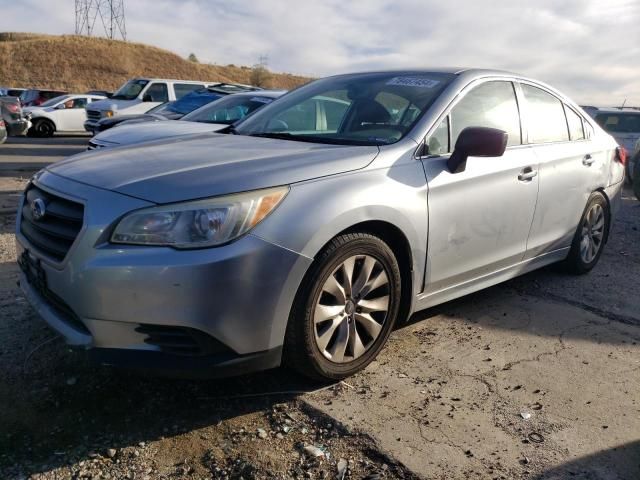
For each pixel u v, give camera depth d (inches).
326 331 118.1
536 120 174.7
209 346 103.5
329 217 112.0
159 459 99.8
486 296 181.9
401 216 125.6
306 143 139.7
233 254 101.7
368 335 127.6
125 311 100.7
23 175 410.0
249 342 106.2
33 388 118.5
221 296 101.3
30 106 890.7
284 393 120.8
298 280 109.3
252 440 105.7
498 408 119.0
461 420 114.1
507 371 134.3
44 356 130.8
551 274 207.0
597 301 181.6
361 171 122.6
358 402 118.7
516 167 157.4
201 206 102.1
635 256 239.3
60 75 2327.8
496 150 130.1
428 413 116.0
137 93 614.5
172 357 102.8
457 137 145.9
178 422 110.0
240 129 169.8
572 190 183.2
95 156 130.3
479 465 101.3
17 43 2412.6
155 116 382.6
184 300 99.6
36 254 113.1
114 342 102.8
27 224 122.5
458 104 148.7
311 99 167.0
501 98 164.1
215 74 2755.9
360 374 129.8
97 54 2458.2
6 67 2303.2
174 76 2578.7
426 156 136.1
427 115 141.5
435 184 133.8
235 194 105.1
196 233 100.9
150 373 104.1
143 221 101.1
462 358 139.7
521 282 196.9
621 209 350.9
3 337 138.8
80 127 824.9
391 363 135.7
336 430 109.3
